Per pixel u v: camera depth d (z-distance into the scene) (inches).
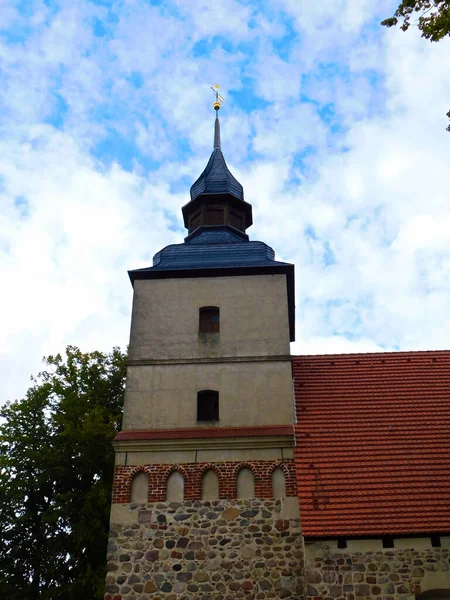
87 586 904.3
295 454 644.7
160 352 718.5
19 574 985.5
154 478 633.0
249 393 690.2
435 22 442.6
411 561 559.5
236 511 613.9
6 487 1026.7
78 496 998.4
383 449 656.4
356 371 792.3
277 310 741.9
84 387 1157.7
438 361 810.8
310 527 576.4
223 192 920.9
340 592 550.6
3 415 1131.3
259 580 581.0
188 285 766.5
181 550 598.5
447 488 607.5
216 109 1123.9
